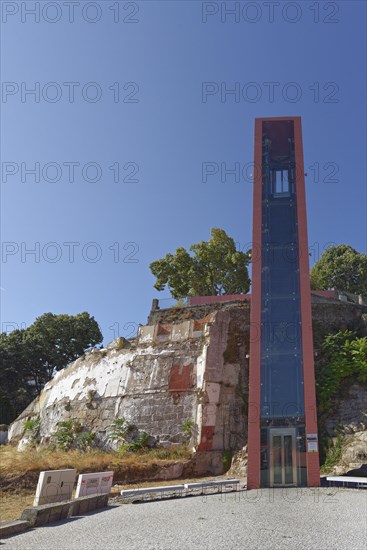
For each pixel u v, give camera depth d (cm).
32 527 1212
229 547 981
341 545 1005
